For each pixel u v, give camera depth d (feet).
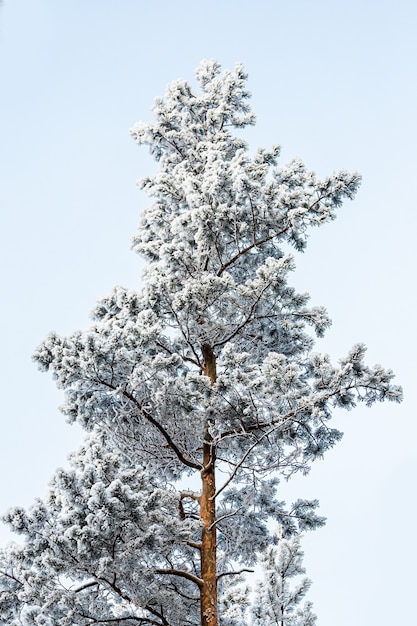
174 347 49.44
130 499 36.55
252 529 48.85
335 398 43.88
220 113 56.95
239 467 45.24
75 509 36.65
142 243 51.72
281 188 50.44
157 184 53.57
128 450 46.09
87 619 38.73
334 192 49.98
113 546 36.73
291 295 49.73
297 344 50.60
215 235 49.60
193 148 56.39
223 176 49.08
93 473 37.24
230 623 43.27
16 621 37.58
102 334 41.83
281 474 44.88
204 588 42.60
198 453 47.88
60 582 38.70
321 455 46.75
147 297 45.24
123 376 42.14
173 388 42.11
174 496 42.96
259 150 54.60
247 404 43.60
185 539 39.29
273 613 40.06
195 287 44.91
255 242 51.26
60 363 41.04
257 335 50.29
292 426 46.03
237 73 58.39
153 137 56.80
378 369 42.96
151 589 39.50
